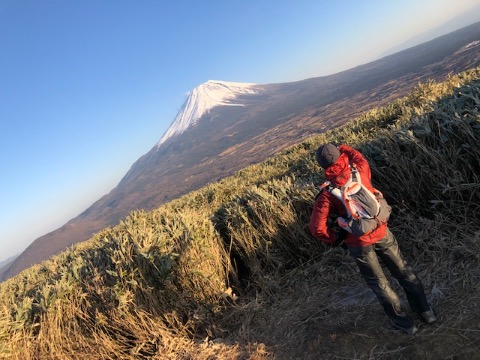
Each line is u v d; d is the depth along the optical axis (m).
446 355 2.86
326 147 3.25
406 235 4.40
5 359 4.51
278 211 5.19
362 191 3.17
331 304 4.09
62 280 5.05
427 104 5.15
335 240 3.40
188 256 4.84
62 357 4.71
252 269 5.15
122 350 4.81
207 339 4.47
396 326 3.27
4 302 6.30
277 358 3.73
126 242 5.26
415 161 4.40
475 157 4.05
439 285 3.56
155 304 4.80
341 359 3.31
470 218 4.00
